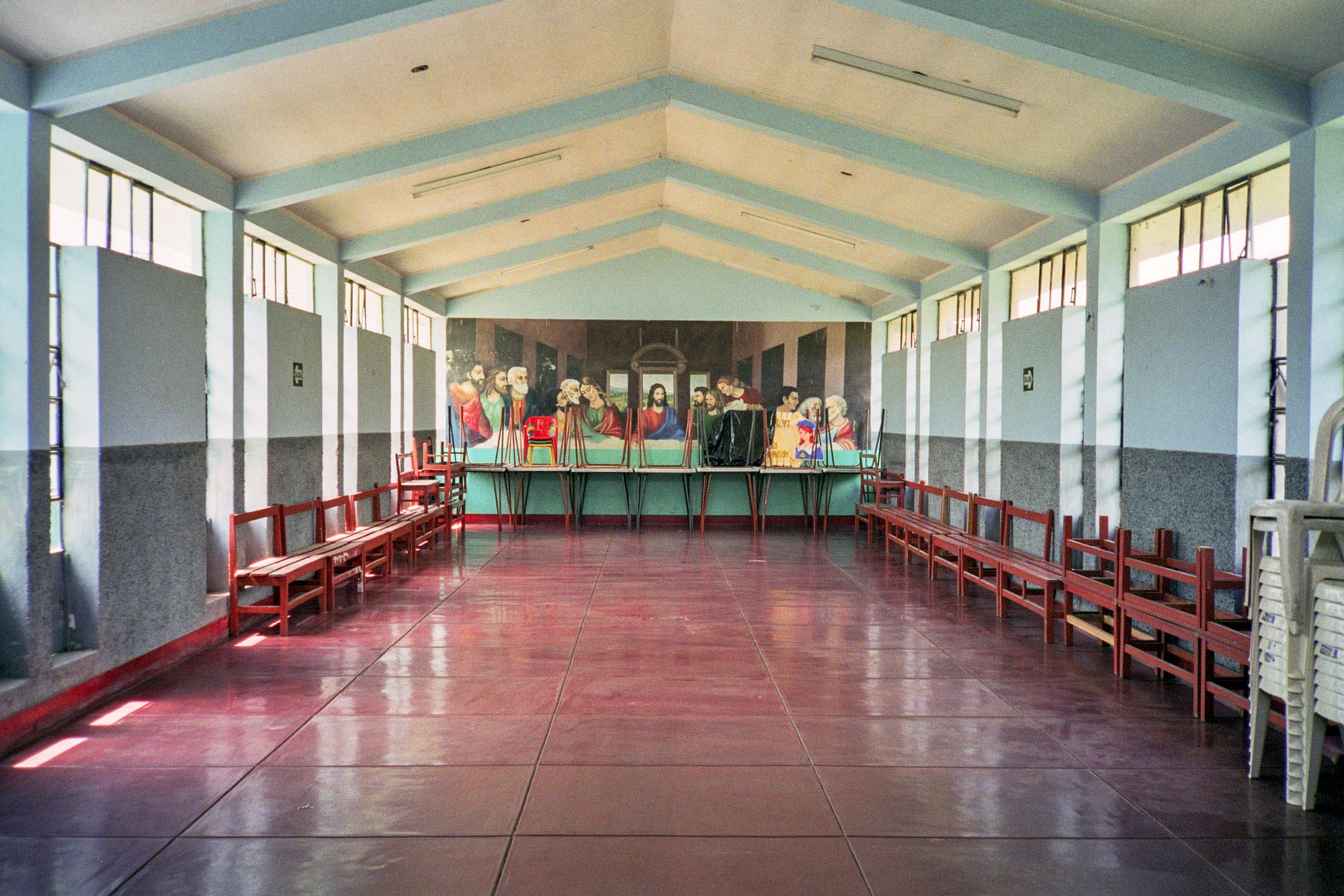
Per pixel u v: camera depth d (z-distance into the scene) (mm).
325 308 9109
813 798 3738
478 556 10773
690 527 13961
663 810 3604
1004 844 3338
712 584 8906
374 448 10367
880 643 6461
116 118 5227
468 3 4719
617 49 6715
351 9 4676
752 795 3766
